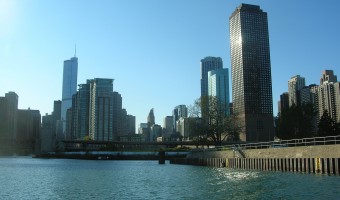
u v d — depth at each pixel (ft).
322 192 171.22
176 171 355.56
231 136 530.68
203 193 189.47
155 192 199.21
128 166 500.74
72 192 203.92
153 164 568.00
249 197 171.63
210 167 389.80
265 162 292.61
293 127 520.83
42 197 187.93
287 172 260.42
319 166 235.20
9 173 367.25
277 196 169.27
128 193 197.06
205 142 526.16
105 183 250.57
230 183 223.71
